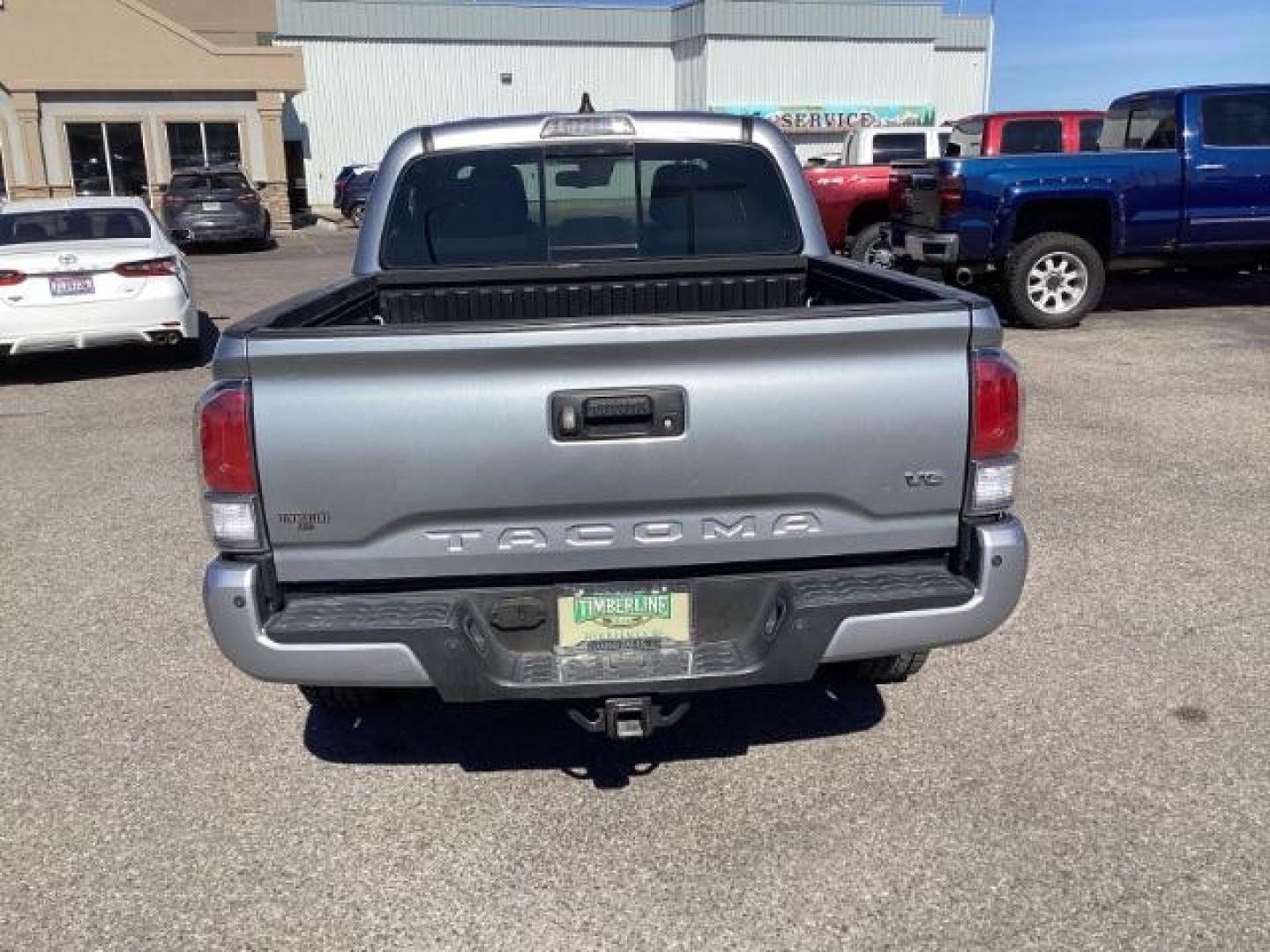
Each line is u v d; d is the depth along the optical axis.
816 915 2.97
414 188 4.60
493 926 2.96
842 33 45.28
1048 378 9.17
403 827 3.42
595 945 2.88
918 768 3.64
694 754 3.79
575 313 4.72
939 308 2.99
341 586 3.07
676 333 2.89
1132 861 3.14
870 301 3.93
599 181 4.62
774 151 4.67
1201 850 3.18
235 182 25.19
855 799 3.48
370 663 2.97
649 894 3.08
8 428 8.66
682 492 3.00
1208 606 4.79
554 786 3.62
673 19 46.25
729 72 44.47
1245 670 4.23
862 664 4.03
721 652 3.14
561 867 3.21
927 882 3.08
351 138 43.75
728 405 2.96
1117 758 3.65
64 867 3.24
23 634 4.82
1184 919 2.90
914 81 46.59
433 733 3.98
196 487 6.92
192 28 36.53
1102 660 4.33
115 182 29.44
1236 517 5.89
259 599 2.97
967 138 13.88
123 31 28.50
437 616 2.98
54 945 2.92
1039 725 3.87
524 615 3.13
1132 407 8.20
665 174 4.64
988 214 11.03
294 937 2.94
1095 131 13.44
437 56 44.00
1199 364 9.62
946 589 3.08
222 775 3.72
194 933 2.96
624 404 2.93
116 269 9.95
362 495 2.93
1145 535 5.64
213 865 3.24
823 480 3.03
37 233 10.66
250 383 2.88
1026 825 3.32
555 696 3.04
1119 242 11.22
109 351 12.02
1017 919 2.92
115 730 4.02
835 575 3.16
